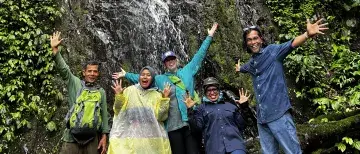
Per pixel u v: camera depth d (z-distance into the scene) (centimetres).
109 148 453
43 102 668
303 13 872
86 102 473
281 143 454
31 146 637
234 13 838
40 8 725
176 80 516
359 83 767
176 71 536
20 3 715
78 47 721
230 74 757
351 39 866
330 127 604
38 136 646
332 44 848
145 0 798
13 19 696
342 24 880
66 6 754
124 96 467
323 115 679
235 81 749
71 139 480
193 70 536
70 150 478
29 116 654
